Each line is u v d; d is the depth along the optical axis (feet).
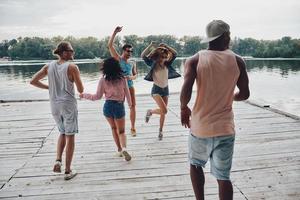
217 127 8.07
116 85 14.37
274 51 384.68
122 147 14.79
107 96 14.52
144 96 33.63
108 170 13.82
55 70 12.15
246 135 18.58
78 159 15.25
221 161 8.31
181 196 11.30
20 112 26.61
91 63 286.25
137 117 23.82
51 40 408.46
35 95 68.33
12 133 20.26
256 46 454.81
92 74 144.15
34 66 233.76
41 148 17.17
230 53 8.00
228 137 8.16
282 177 12.71
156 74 17.08
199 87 8.02
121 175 13.25
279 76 123.13
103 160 15.05
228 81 7.90
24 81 108.88
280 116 23.31
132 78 18.08
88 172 13.66
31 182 12.79
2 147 17.46
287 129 19.67
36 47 407.44
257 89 74.64
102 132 19.99
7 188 12.30
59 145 13.01
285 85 85.25
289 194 11.33
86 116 24.70
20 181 12.91
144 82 102.58
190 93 8.02
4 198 11.49
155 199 11.13
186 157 15.23
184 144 17.21
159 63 17.03
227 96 8.05
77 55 403.75
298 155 15.06
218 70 7.80
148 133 19.47
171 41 416.87
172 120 22.66
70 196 11.53
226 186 8.43
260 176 12.86
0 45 408.87
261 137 18.11
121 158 15.26
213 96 7.96
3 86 91.15
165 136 18.78
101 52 407.85
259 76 123.44
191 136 8.65
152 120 22.80
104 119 23.54
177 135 18.93
